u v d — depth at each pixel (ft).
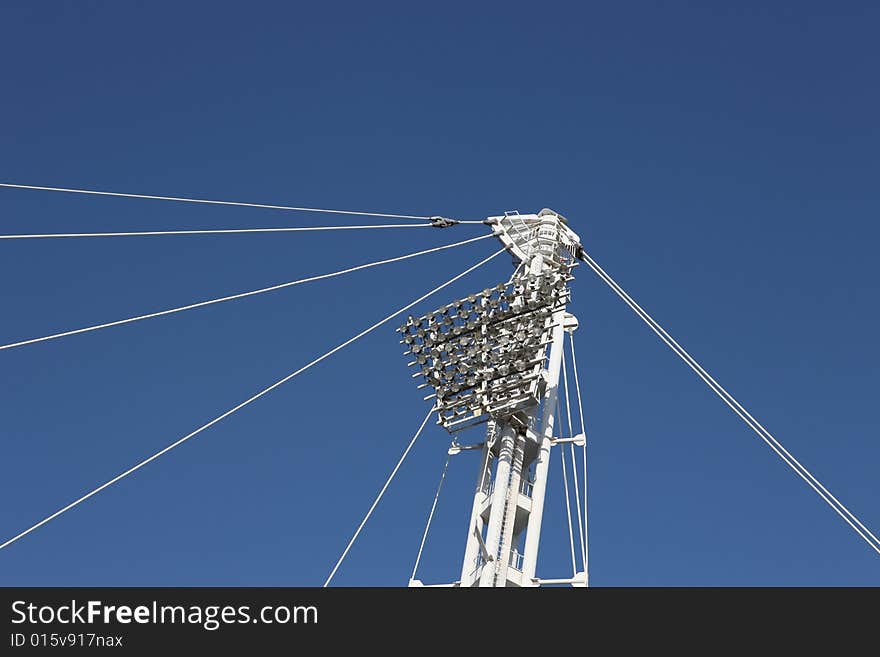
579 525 160.97
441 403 171.12
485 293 174.09
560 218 195.21
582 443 169.37
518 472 164.96
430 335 174.50
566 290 172.45
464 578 156.97
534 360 168.04
